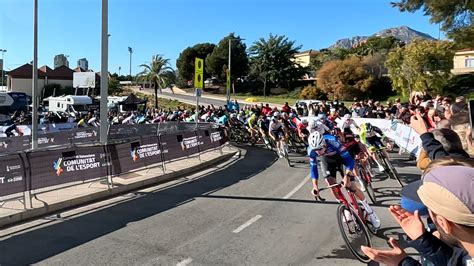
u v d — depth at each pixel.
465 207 1.51
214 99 68.81
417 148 13.08
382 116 19.48
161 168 12.00
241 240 5.86
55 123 23.08
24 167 7.74
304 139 14.15
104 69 10.29
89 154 9.23
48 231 6.47
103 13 10.22
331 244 5.61
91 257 5.26
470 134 3.87
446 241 1.69
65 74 82.81
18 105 39.81
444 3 27.23
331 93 59.06
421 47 44.94
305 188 9.47
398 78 48.09
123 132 20.23
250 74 77.12
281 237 5.96
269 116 18.06
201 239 5.93
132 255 5.31
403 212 2.21
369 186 7.74
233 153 15.95
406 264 2.14
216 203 8.20
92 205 8.23
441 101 14.98
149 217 7.21
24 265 5.02
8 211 7.28
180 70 90.31
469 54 56.59
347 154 5.55
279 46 71.69
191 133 14.02
